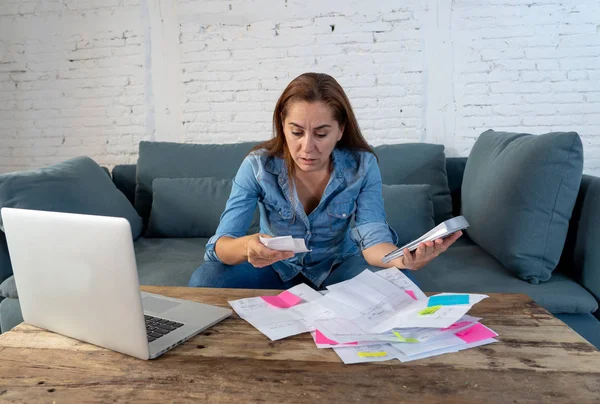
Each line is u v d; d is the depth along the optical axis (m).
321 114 1.30
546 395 0.74
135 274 0.83
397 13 2.54
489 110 2.55
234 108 2.75
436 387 0.77
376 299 1.08
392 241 1.49
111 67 2.80
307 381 0.79
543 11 2.43
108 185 2.29
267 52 2.67
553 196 1.61
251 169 1.56
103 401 0.75
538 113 2.51
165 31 2.73
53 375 0.83
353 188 1.55
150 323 1.02
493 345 0.91
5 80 2.90
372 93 2.63
